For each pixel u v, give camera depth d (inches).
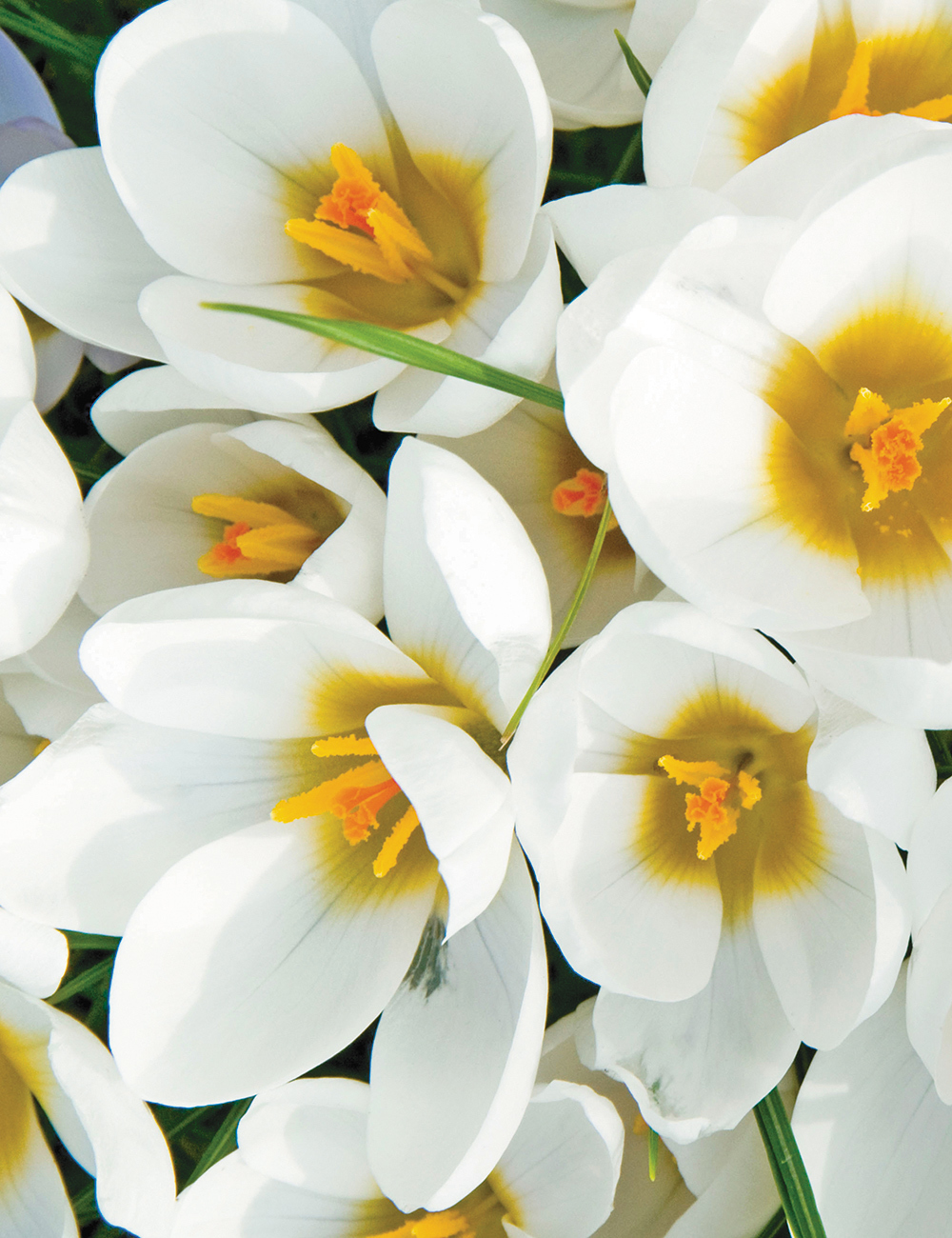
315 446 14.8
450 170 15.2
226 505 15.3
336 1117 15.0
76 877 14.9
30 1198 15.3
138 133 14.9
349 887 15.1
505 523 14.4
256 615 14.4
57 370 15.8
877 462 14.9
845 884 14.7
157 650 14.5
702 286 14.5
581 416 14.3
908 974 14.7
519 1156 15.2
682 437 14.6
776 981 14.9
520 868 14.7
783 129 15.4
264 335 15.1
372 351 14.3
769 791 15.2
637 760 15.1
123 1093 14.8
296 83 15.0
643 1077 14.8
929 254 14.6
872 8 15.3
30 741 15.9
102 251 15.2
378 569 14.7
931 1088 15.2
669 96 14.8
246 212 15.2
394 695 14.9
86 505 15.1
